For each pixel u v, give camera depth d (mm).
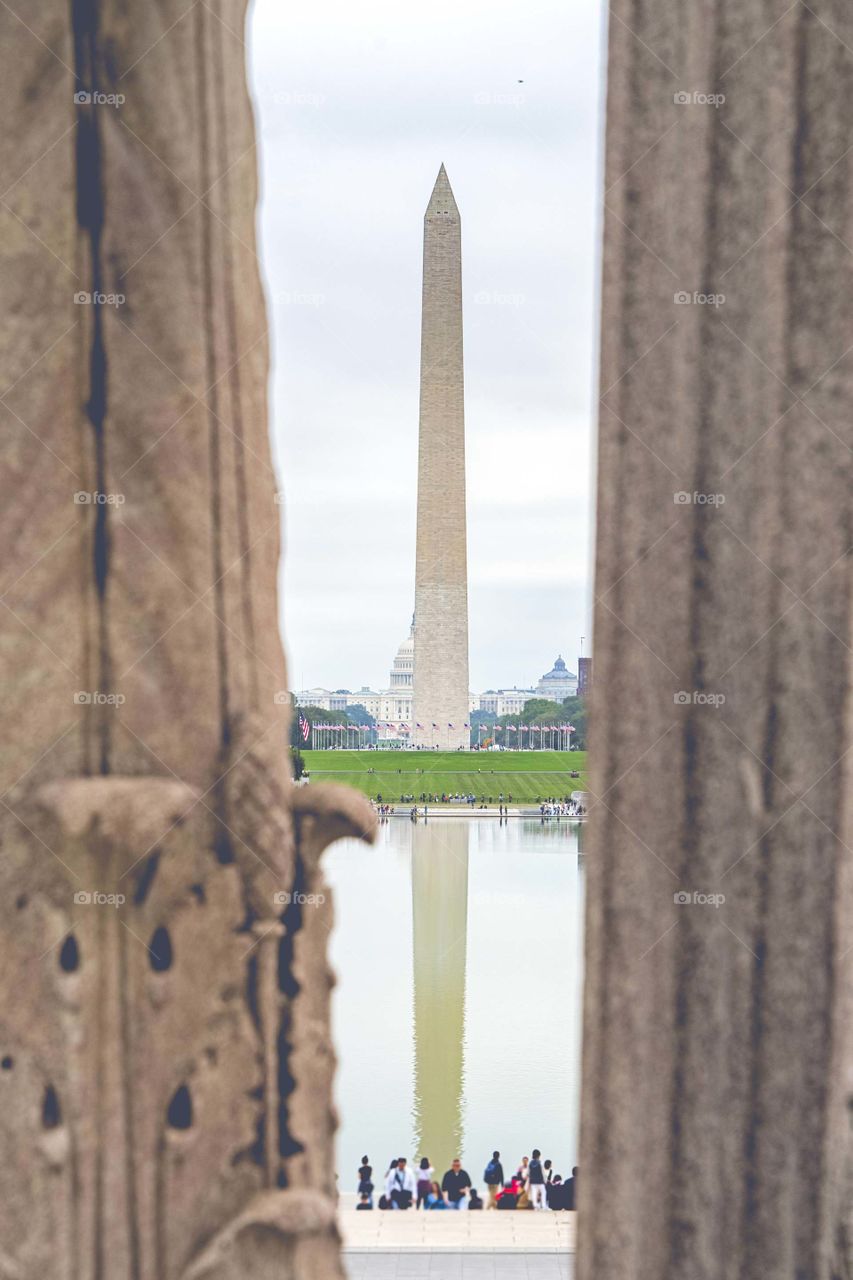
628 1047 16234
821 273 15742
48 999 15445
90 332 16000
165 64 16109
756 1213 15828
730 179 16062
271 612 17234
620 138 16469
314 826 17188
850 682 15500
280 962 16891
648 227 16359
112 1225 15602
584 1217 16359
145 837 15414
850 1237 15320
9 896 15570
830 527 15641
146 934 15703
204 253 16344
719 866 16062
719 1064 16047
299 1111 16625
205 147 16359
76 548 15875
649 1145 16203
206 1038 16062
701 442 16172
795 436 15797
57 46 15914
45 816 15375
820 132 15742
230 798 16172
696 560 16156
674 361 16234
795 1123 15742
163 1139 15797
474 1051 135875
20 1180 15547
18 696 15633
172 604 16156
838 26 15688
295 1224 15797
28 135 15859
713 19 16141
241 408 16828
